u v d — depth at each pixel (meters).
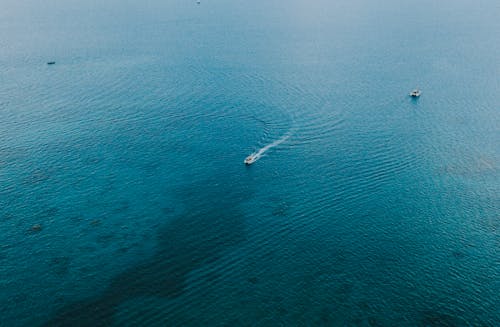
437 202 111.00
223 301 84.50
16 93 184.62
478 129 148.75
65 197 115.75
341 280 88.69
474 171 124.00
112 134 148.50
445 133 146.25
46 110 167.62
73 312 82.38
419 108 166.38
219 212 109.25
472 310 81.75
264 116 160.25
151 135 147.62
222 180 122.06
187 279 89.62
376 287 86.94
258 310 82.44
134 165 130.25
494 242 97.50
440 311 81.69
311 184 119.31
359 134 146.12
